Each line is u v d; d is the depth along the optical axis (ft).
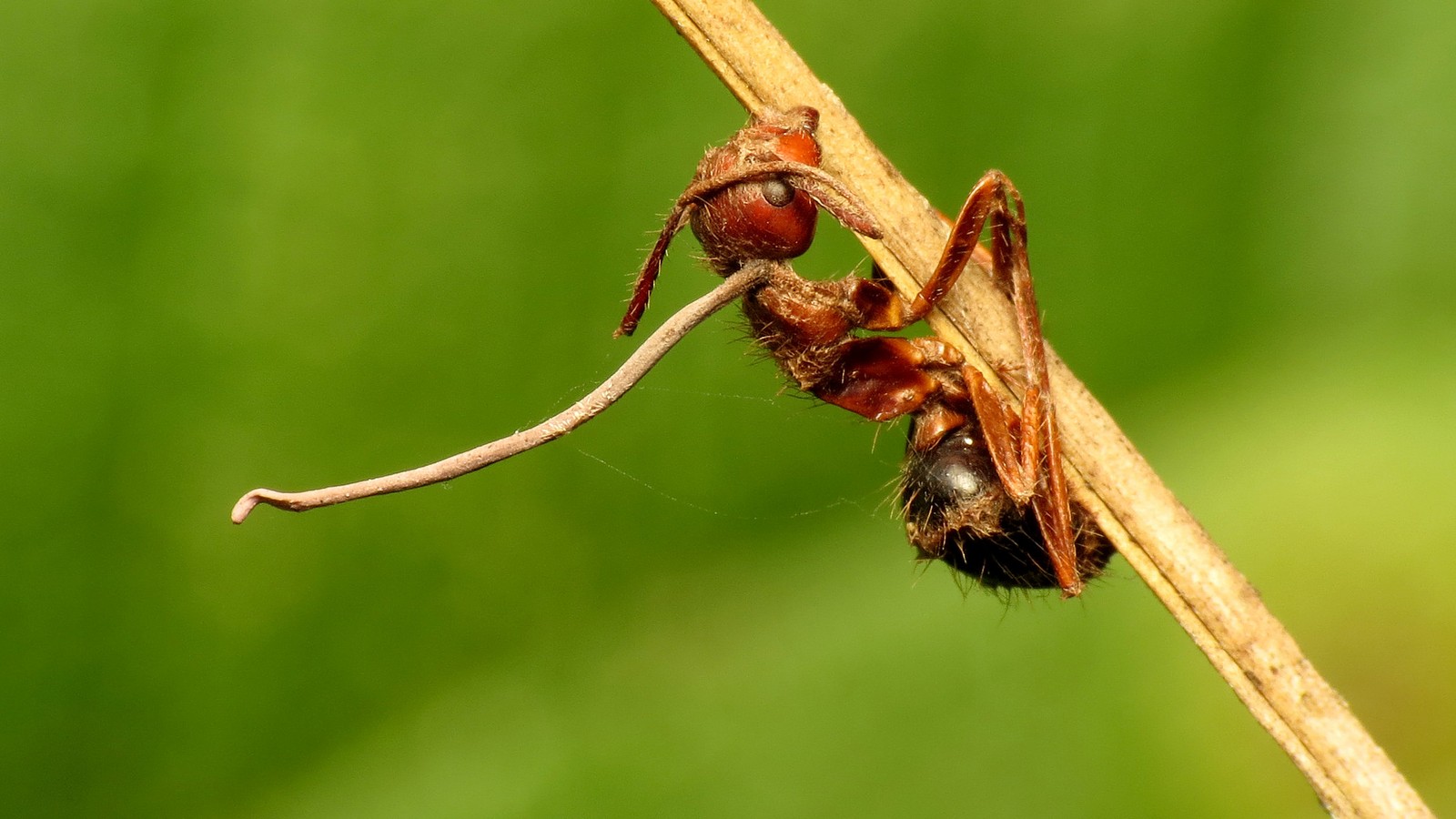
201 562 0.23
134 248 0.23
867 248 0.22
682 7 0.22
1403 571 0.24
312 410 0.23
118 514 0.23
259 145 0.23
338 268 0.23
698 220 0.22
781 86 0.22
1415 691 0.24
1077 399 0.22
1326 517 0.24
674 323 0.22
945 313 0.22
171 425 0.23
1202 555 0.22
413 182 0.23
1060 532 0.22
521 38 0.23
